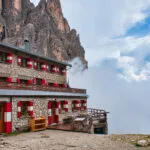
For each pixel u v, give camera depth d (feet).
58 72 129.18
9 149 47.78
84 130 80.07
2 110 71.05
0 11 269.23
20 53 98.22
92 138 62.39
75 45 333.21
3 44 85.15
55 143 54.85
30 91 81.30
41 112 87.51
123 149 48.21
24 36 247.91
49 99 93.20
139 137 60.34
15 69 94.53
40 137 64.28
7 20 264.11
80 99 121.80
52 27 310.65
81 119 84.99
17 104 75.05
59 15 344.90
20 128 75.20
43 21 286.66
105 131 103.60
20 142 55.67
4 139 60.29
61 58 284.41
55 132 76.74
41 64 114.83
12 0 280.51
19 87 77.05
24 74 100.07
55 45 280.31
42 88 89.30
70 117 100.68
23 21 280.92
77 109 116.67
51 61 120.88
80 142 56.18
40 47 257.96
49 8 333.83
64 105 106.01
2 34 236.43
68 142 56.13
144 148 48.85
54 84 123.34
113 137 62.75
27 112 81.00
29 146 50.98
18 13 283.18
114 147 50.21
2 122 70.54
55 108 98.68
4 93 68.90
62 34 326.85
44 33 272.72
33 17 287.28
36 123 80.38
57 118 97.76
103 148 49.34
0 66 86.43
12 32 252.62
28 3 315.78
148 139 56.39
